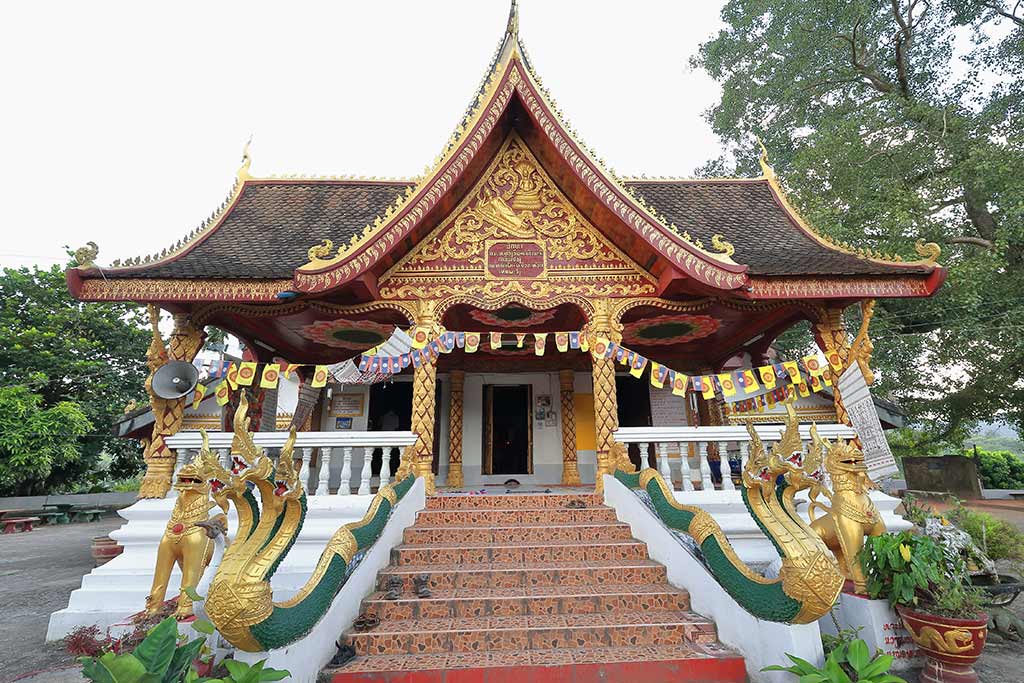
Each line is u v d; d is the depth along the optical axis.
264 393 11.33
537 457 12.97
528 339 12.19
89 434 25.97
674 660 4.69
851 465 5.54
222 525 5.16
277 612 3.79
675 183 12.37
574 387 13.34
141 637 4.62
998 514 17.67
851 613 5.34
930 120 16.69
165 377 7.62
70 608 6.34
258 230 10.10
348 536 5.30
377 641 4.95
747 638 4.72
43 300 27.62
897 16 19.45
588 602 5.62
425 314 8.87
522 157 9.68
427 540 7.10
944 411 20.22
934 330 17.27
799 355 18.94
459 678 4.51
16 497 24.62
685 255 7.97
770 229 10.63
